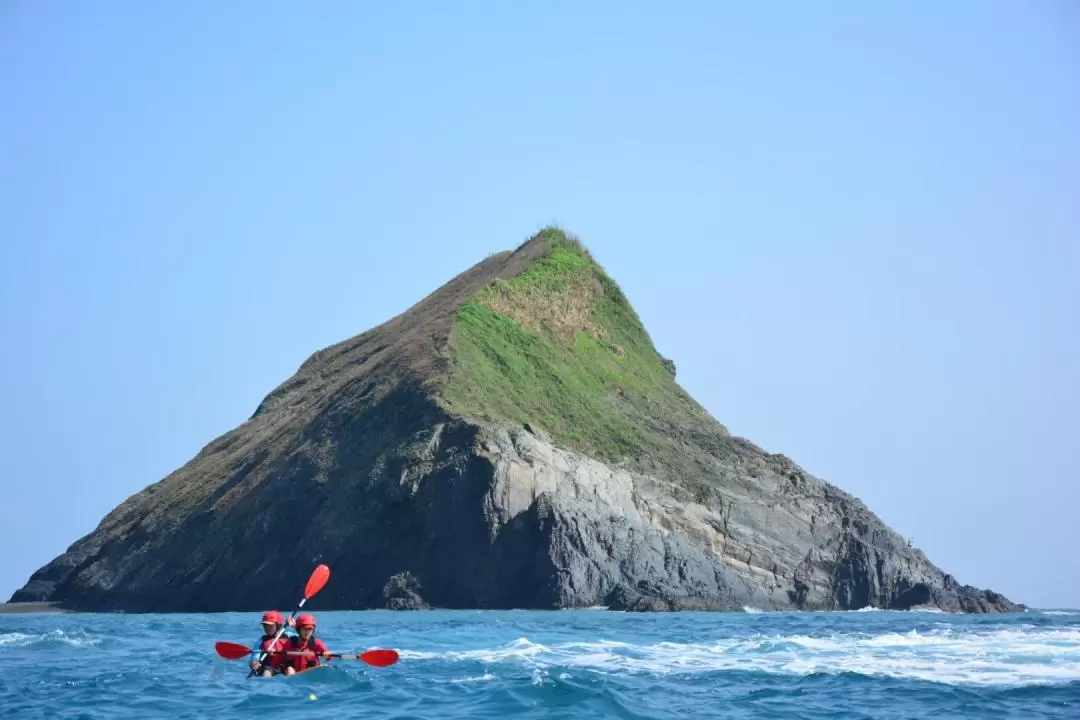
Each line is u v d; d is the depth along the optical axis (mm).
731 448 105062
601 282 127250
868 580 96250
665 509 92188
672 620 62844
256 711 26141
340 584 84500
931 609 97000
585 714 25562
